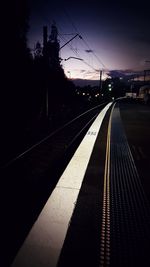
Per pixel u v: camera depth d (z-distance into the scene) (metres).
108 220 3.16
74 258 2.44
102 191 4.06
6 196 4.08
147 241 2.78
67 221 3.06
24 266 2.30
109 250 2.59
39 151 7.39
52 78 25.98
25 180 4.88
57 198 3.69
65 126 12.52
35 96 17.94
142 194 4.02
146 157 6.25
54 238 2.71
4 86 14.56
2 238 2.84
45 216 3.15
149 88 46.50
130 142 8.05
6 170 5.32
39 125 12.84
